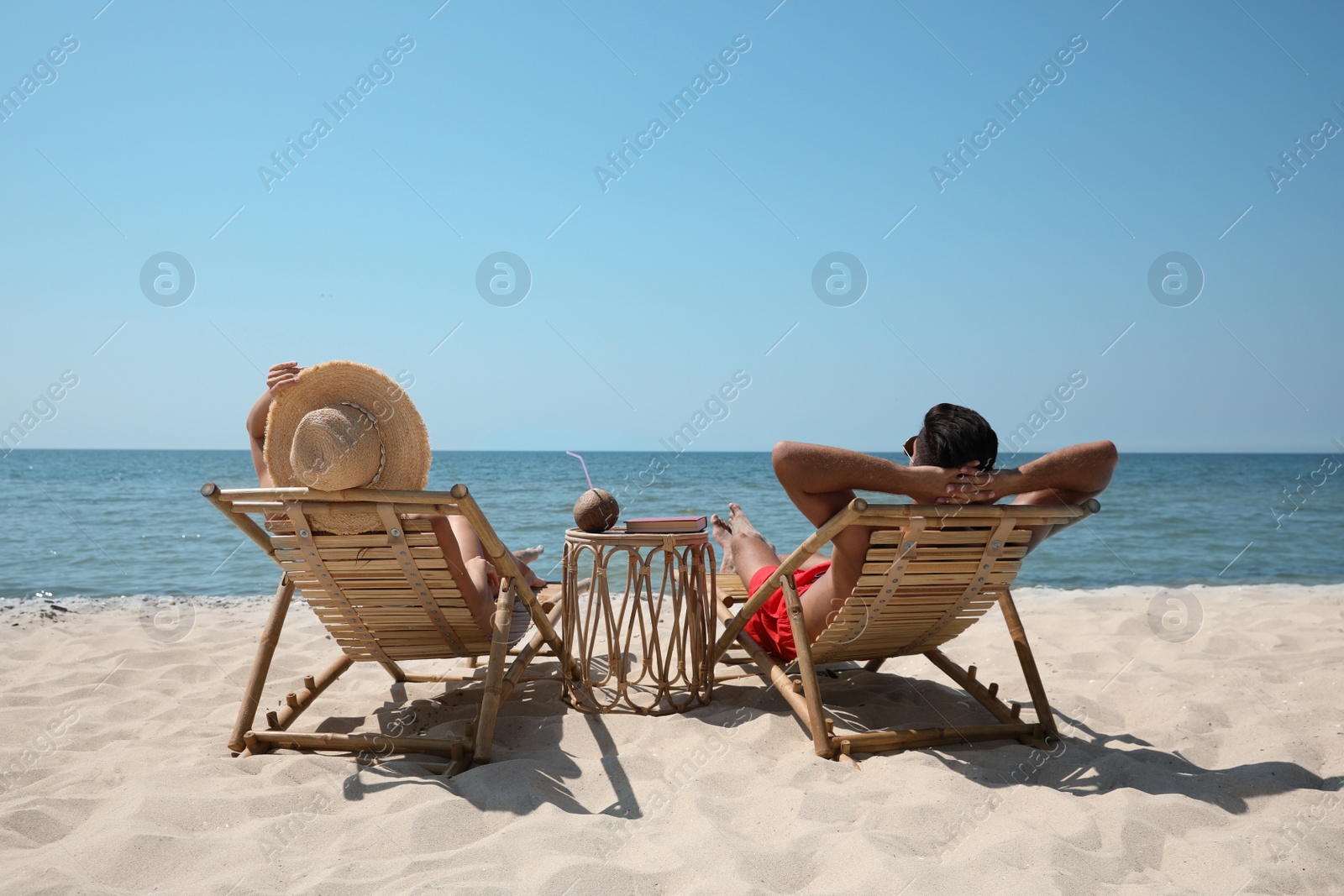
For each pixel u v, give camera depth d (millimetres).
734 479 30031
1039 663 4340
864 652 3361
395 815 2314
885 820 2311
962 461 2740
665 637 4902
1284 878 2018
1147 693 3727
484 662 4344
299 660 4375
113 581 7746
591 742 3025
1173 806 2389
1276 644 4719
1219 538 11953
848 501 2930
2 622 5449
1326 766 2887
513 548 12156
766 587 3150
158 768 2707
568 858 2041
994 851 2072
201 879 2010
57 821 2297
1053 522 2793
